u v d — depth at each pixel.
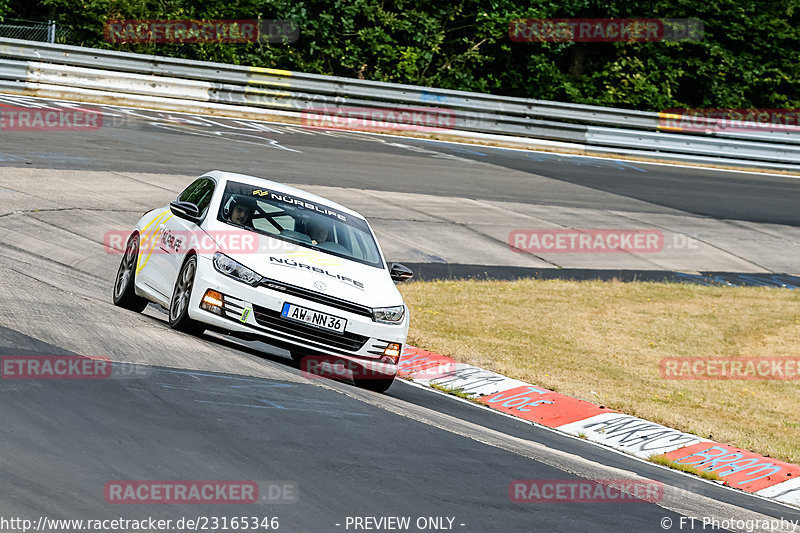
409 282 61.88
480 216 82.06
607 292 67.06
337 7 130.75
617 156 119.44
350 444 24.41
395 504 20.23
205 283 33.19
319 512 18.84
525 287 65.19
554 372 47.31
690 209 96.62
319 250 35.81
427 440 26.88
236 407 25.53
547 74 139.00
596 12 146.00
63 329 30.61
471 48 137.00
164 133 91.69
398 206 79.88
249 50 130.12
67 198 64.06
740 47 149.25
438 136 114.81
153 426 22.31
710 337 59.72
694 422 41.50
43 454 19.23
